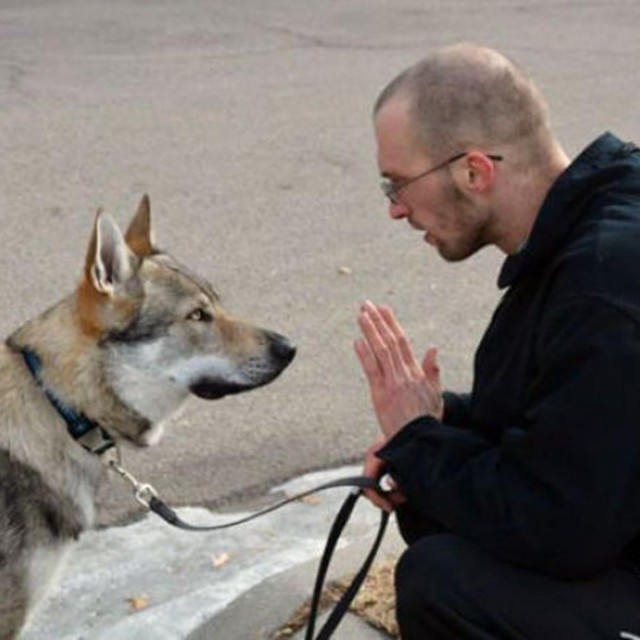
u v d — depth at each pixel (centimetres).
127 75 1262
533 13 1641
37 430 434
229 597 489
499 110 346
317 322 739
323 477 582
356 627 445
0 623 435
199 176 980
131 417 455
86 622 481
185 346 462
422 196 359
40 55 1326
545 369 328
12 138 1049
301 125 1116
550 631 348
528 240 348
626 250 325
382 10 1625
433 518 371
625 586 352
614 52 1434
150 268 458
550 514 327
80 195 931
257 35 1459
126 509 553
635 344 315
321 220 902
